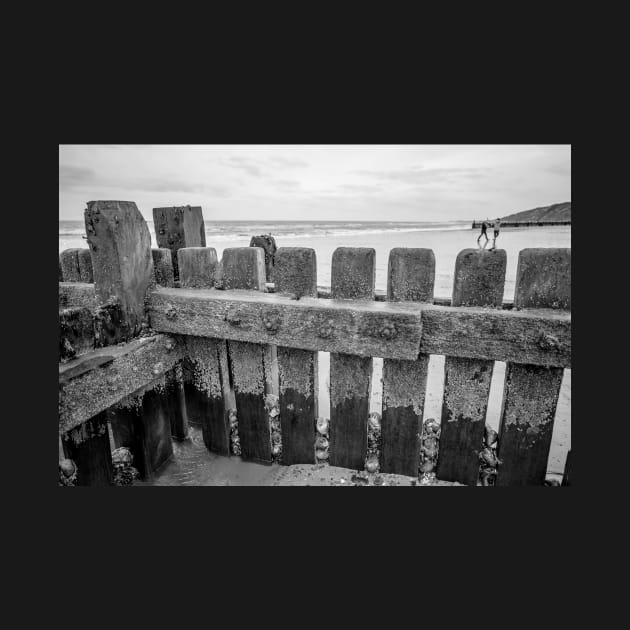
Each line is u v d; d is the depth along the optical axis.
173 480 3.16
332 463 3.21
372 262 2.67
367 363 2.84
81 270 3.89
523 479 2.77
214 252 3.08
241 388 3.24
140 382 2.84
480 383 2.67
